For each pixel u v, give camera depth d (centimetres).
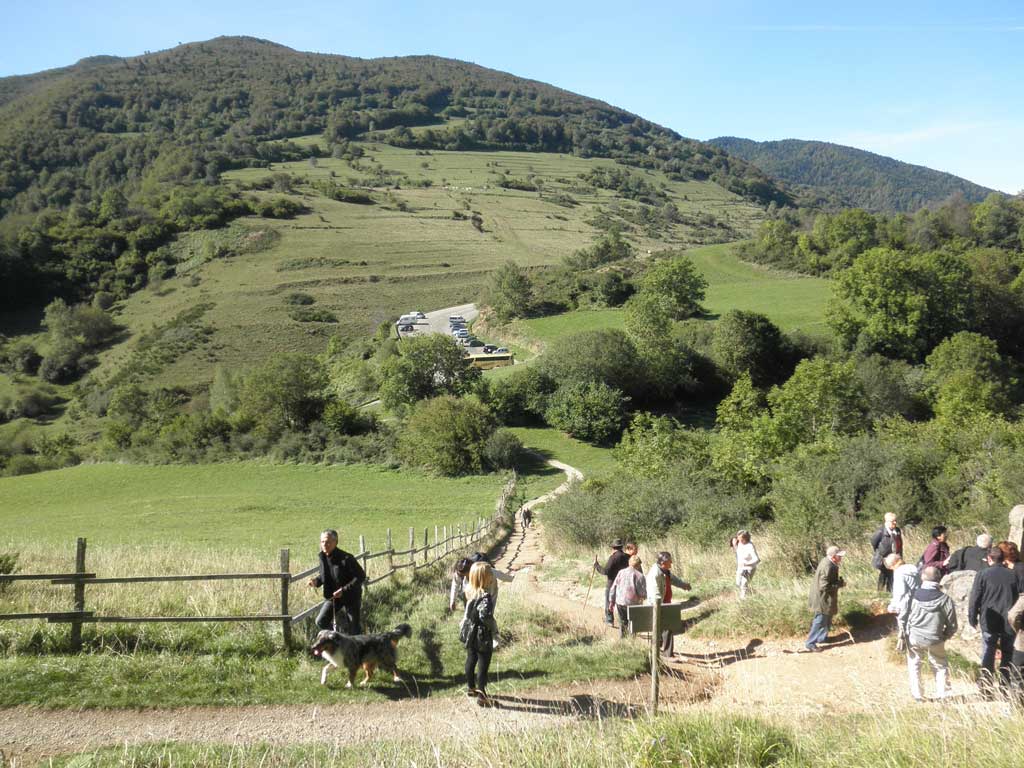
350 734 718
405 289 12075
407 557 1886
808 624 1040
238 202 15650
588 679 885
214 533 3375
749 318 6900
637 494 2338
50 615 885
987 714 605
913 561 1340
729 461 2827
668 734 607
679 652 1034
